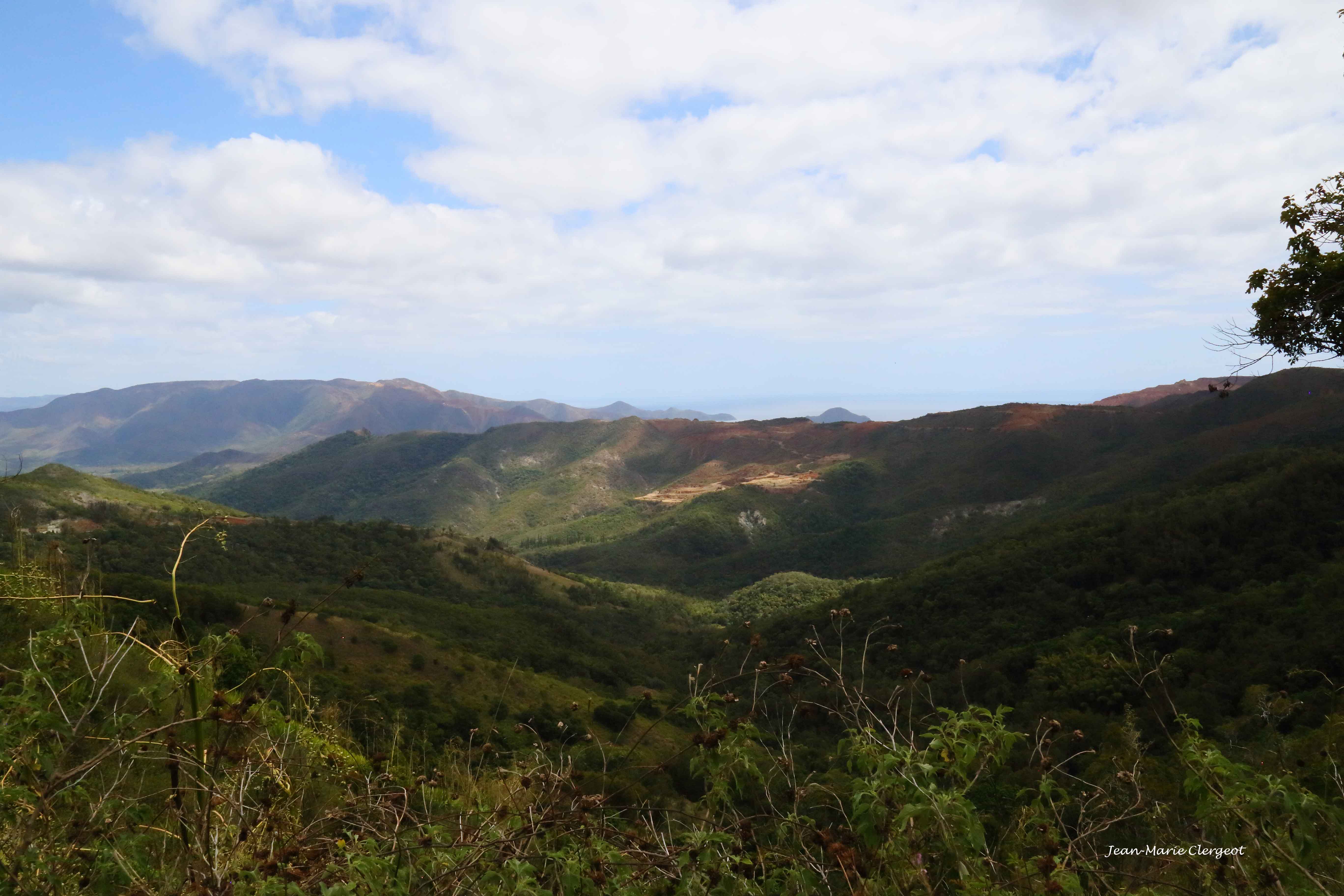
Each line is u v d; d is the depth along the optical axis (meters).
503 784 3.63
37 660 2.65
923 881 2.28
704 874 2.53
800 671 3.10
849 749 2.74
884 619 3.27
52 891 2.20
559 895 2.53
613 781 3.18
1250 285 8.13
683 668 48.66
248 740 2.81
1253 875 2.52
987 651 36.94
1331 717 4.01
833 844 2.42
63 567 5.04
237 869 2.32
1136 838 3.13
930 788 2.35
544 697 25.11
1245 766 2.69
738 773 2.80
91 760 2.39
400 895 2.27
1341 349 7.67
